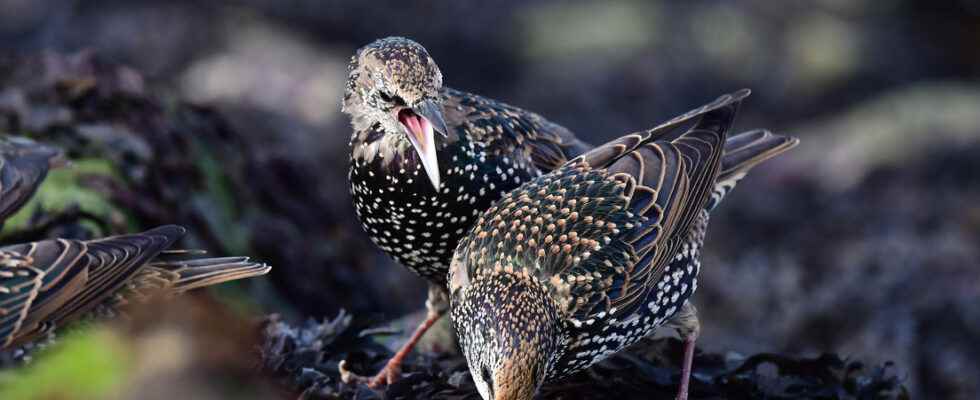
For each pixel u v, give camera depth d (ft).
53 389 14.08
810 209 82.33
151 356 14.16
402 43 32.24
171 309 14.49
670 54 108.99
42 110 51.96
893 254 70.74
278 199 58.03
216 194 54.65
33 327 29.40
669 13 112.68
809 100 108.58
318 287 55.88
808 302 65.72
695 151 34.09
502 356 28.30
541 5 113.70
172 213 51.16
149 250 31.19
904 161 87.86
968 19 112.47
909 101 97.35
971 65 111.14
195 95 88.84
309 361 35.27
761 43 111.75
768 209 81.66
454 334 40.78
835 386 36.83
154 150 52.49
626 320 31.78
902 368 61.41
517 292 29.66
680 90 107.14
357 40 106.32
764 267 69.10
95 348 14.24
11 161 34.76
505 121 34.53
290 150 65.00
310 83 93.50
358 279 58.54
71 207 46.29
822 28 113.19
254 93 92.73
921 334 64.23
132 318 14.62
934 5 113.39
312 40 104.47
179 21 101.30
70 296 29.84
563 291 30.50
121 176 50.39
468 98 34.22
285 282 54.75
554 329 30.04
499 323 28.84
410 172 32.63
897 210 80.48
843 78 108.99
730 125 35.63
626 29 110.73
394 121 31.91
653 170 33.14
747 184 87.61
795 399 36.32
